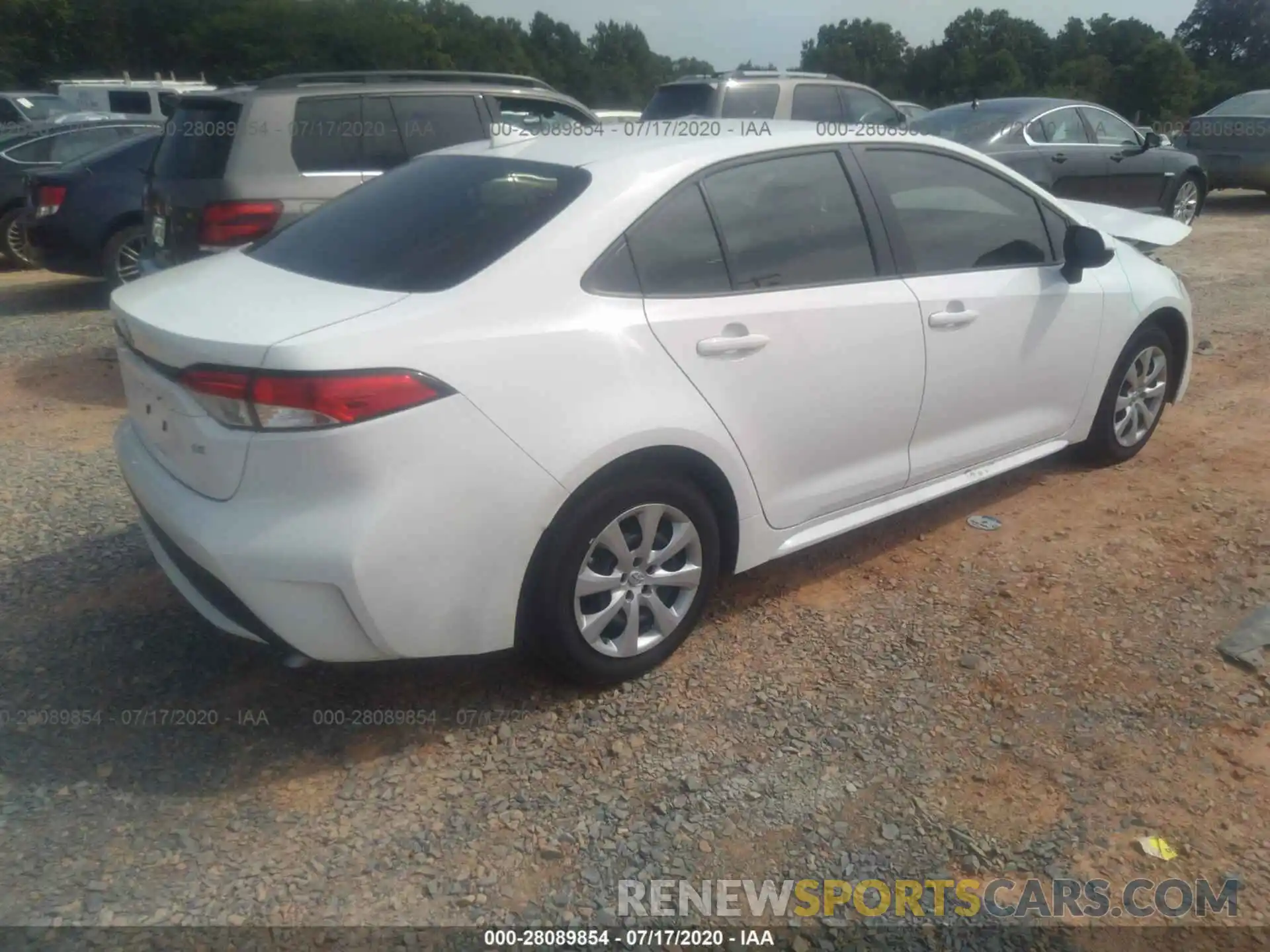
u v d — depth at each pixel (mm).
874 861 2691
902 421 3949
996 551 4332
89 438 5734
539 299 3033
